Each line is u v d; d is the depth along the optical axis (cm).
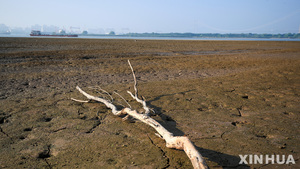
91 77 789
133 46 2322
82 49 1764
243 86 652
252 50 2241
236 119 395
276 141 311
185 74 891
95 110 439
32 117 393
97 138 318
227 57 1534
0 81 670
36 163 256
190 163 254
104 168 245
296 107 457
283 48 2578
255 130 348
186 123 376
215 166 248
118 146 295
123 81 734
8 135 325
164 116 410
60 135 327
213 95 550
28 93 550
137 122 381
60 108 445
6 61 1067
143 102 459
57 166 250
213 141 310
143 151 282
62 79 738
